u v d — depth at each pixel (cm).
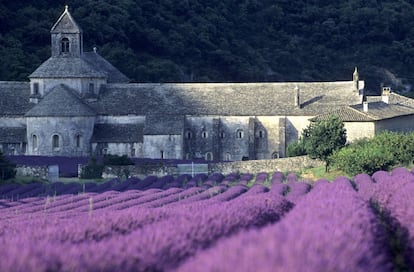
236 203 11188
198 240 7512
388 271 6400
